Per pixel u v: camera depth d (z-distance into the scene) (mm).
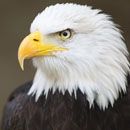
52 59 9453
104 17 9664
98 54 9242
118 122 9578
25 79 23141
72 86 9438
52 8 9531
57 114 9641
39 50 9422
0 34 24531
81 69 9289
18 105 10859
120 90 9500
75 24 9188
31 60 10617
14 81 23266
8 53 24109
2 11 24938
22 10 24797
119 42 9523
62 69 9445
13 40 24406
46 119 9727
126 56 9742
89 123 9531
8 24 24734
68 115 9570
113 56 9336
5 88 23141
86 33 9258
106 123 9547
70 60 9297
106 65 9297
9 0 25031
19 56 9414
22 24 24594
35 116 9836
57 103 9648
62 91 9586
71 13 9266
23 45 9430
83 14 9344
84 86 9359
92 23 9344
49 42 9406
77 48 9266
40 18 9484
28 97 10398
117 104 9570
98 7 23734
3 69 23625
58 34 9367
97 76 9281
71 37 9281
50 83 9734
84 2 23797
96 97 9445
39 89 9875
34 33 9492
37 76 10008
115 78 9344
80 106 9500
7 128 11547
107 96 9398
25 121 10086
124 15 23562
